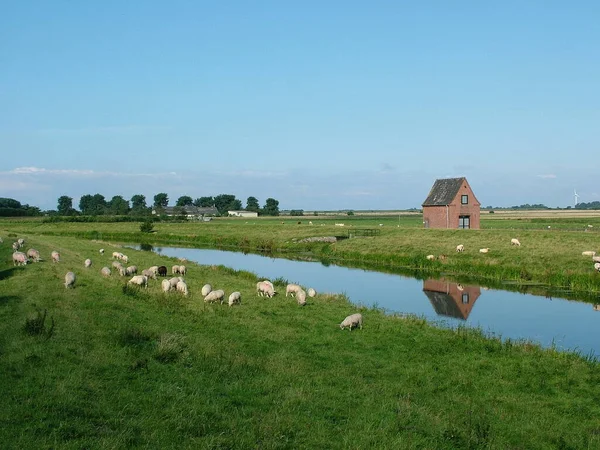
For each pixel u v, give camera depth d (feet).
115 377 49.98
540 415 49.88
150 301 87.30
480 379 59.57
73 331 63.21
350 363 62.69
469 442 42.70
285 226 354.33
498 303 117.29
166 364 55.36
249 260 208.03
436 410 49.29
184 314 80.07
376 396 51.37
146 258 166.71
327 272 171.32
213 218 625.00
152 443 38.04
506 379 59.88
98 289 93.81
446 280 151.74
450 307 112.57
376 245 223.30
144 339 63.16
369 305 112.78
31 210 595.06
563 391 56.75
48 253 154.92
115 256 153.79
